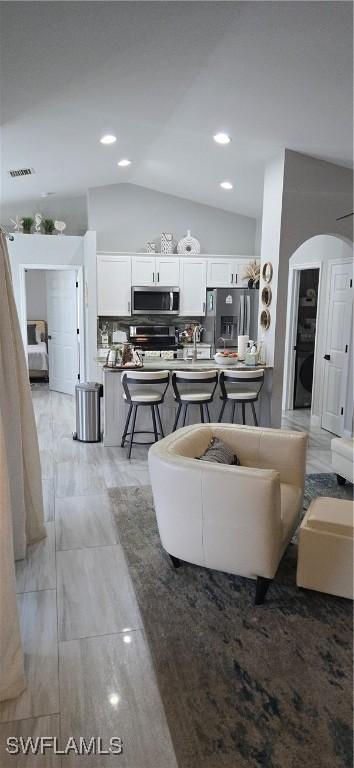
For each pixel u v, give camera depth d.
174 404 5.34
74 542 3.15
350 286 5.57
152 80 3.72
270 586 2.70
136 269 7.62
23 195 7.38
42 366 9.27
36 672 2.06
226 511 2.44
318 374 6.27
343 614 2.47
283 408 7.30
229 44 3.16
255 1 2.71
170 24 2.95
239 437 3.19
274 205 5.12
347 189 5.15
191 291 7.84
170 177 6.98
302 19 2.84
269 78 3.54
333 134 4.34
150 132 5.02
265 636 2.30
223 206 7.96
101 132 4.97
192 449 2.95
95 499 3.82
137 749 1.73
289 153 4.90
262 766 1.67
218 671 2.08
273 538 2.39
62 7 2.74
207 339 7.98
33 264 7.44
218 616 2.45
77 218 8.12
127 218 7.83
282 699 1.94
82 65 3.43
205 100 4.05
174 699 1.94
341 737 1.78
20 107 4.07
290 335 7.10
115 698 1.94
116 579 2.75
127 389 4.78
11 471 2.80
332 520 2.54
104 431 5.22
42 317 10.34
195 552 2.61
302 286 7.08
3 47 3.11
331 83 3.48
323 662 2.14
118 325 8.07
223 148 5.25
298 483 3.11
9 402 2.75
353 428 5.53
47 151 5.40
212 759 1.69
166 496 2.61
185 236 8.09
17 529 2.88
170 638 2.28
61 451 5.06
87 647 2.21
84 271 7.57
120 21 2.90
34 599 2.56
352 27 2.85
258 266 7.67
